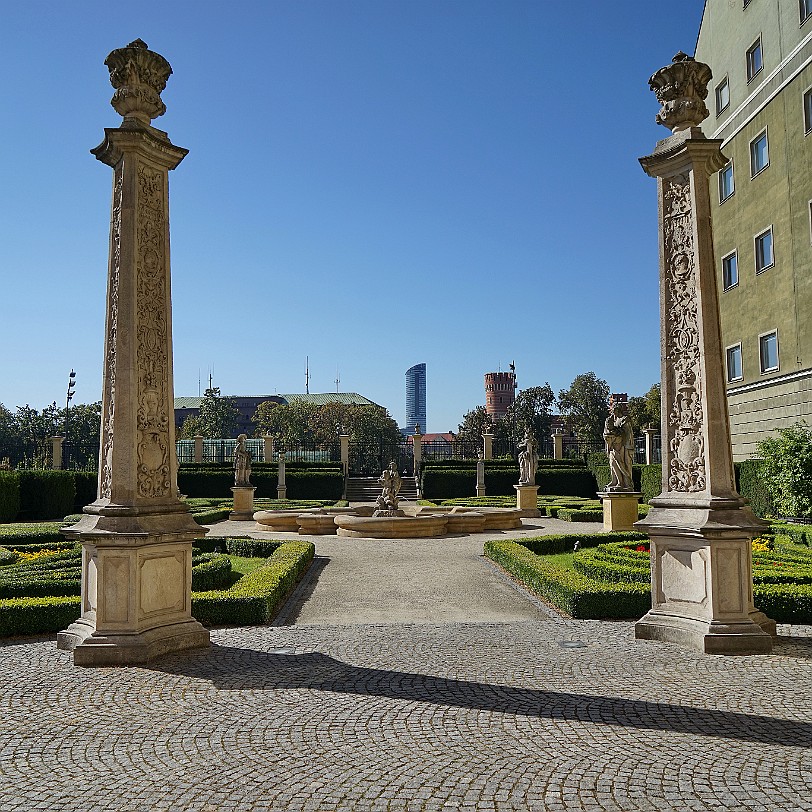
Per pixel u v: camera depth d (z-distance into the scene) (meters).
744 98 23.95
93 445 50.00
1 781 4.16
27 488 25.42
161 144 7.55
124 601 6.85
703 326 7.56
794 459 15.96
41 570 10.74
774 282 22.20
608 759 4.39
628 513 16.97
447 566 13.70
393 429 68.44
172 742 4.73
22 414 57.44
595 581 9.69
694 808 3.76
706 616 7.22
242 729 4.96
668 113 7.91
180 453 49.84
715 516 7.20
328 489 39.72
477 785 4.04
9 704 5.53
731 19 24.88
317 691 5.81
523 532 20.17
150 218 7.57
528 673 6.29
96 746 4.68
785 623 8.20
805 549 11.86
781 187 21.77
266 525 21.20
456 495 39.94
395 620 9.02
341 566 13.78
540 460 41.53
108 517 6.95
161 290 7.64
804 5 20.59
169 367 7.66
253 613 8.62
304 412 69.88
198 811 3.79
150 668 6.53
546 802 3.84
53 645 7.48
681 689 5.78
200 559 12.12
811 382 20.17
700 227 7.67
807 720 5.04
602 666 6.50
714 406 7.47
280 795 3.96
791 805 3.79
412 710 5.32
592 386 73.44
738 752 4.48
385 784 4.07
